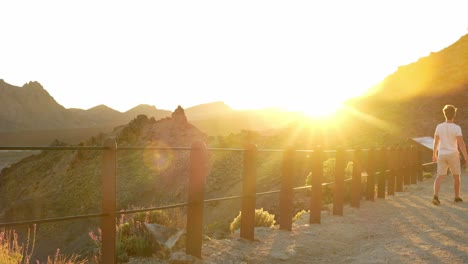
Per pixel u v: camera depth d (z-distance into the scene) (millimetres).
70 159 125188
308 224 9297
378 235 8383
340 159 10609
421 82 83000
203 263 5707
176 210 7488
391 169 15812
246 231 7316
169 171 96375
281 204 8430
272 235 7914
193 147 5895
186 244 5895
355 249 7352
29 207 101500
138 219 6875
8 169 146250
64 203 104375
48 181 123312
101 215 4590
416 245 7090
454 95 69375
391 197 14922
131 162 104000
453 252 6488
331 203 13531
